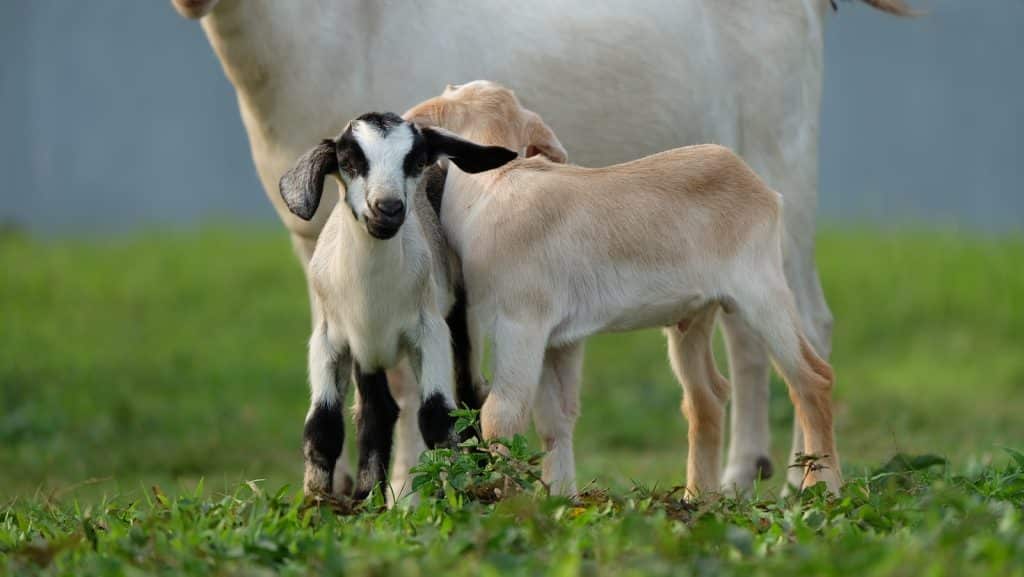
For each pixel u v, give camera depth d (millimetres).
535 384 9141
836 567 6418
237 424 15945
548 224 9211
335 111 11156
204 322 22406
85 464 14211
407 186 8500
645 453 15383
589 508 8070
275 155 11328
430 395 8977
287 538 7516
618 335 21141
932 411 16469
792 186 12664
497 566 6750
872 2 13750
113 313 23156
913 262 25438
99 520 8695
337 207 9227
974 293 22609
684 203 9453
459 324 9609
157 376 18562
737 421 12703
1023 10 35219
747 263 9508
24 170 36438
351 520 8258
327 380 9125
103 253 29391
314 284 9164
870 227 30656
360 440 9320
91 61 36688
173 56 37344
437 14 11438
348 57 11156
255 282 25484
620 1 12055
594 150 11992
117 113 37062
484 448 8594
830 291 23078
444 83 11352
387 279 8812
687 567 6637
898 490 8648
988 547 6613
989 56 35406
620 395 17891
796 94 12688
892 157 36188
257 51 10914
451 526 7652
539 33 11695
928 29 35844
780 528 7723
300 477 13359
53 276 26328
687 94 12195
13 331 21438
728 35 12539
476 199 9391
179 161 37906
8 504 10539
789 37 12617
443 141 8695
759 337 9703
